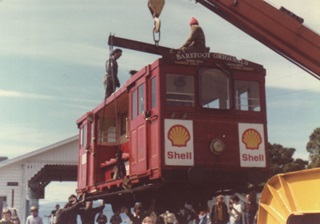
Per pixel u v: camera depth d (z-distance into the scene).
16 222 12.16
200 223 13.76
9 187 26.77
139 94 10.97
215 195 11.33
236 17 11.46
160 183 9.77
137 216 11.05
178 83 10.23
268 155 10.67
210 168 10.11
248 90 10.83
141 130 10.73
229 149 10.34
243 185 10.82
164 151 9.81
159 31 11.06
